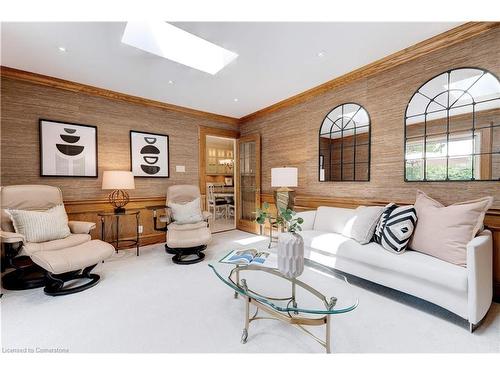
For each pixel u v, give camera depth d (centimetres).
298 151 363
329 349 131
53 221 231
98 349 138
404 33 204
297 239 154
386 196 257
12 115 264
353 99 286
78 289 207
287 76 286
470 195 201
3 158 261
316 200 331
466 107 202
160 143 381
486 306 158
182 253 300
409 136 237
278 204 356
